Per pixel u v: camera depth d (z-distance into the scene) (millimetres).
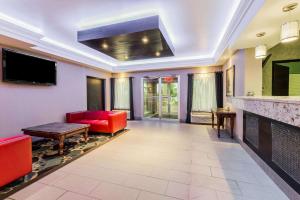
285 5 1849
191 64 5855
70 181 2152
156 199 1782
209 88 6066
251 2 2111
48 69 4293
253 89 3463
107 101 7293
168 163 2686
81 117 5129
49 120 4426
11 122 3520
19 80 3588
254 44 3232
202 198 1798
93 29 3186
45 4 2400
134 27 2846
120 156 2994
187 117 6316
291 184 1750
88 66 5754
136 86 7195
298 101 1500
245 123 3281
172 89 6715
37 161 2771
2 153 1904
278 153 2043
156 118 7035
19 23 3000
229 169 2467
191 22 3055
